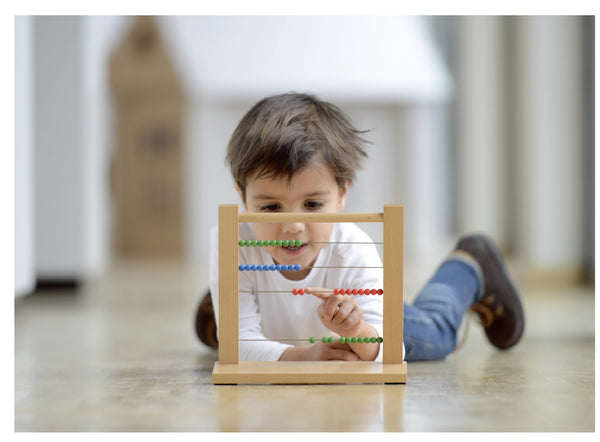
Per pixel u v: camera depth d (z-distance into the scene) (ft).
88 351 6.00
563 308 9.56
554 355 5.62
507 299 5.75
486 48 20.39
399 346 4.48
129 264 21.25
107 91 25.11
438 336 5.28
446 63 23.97
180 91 25.17
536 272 13.67
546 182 13.79
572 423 3.40
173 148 25.61
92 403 3.85
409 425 3.34
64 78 13.25
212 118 25.00
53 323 8.34
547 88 13.75
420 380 4.43
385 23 24.08
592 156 13.56
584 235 13.75
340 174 4.85
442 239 24.04
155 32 24.70
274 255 4.91
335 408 3.66
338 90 22.82
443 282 5.63
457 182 23.34
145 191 25.89
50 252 13.12
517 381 4.42
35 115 13.23
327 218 4.35
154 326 7.98
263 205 4.76
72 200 13.20
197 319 5.76
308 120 4.82
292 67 23.08
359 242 4.75
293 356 4.65
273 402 3.80
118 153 25.79
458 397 3.92
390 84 22.76
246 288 5.01
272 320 5.09
